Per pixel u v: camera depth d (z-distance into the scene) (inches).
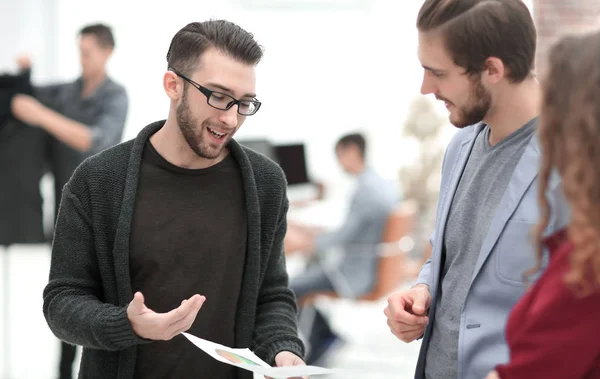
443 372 75.4
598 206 50.3
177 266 80.6
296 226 224.8
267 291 87.6
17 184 177.8
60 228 81.2
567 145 51.3
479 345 71.4
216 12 404.8
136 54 406.0
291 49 402.6
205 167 82.8
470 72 70.3
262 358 82.9
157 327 70.0
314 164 401.4
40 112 174.9
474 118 72.6
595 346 51.6
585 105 50.6
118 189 80.5
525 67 70.0
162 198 81.2
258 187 84.8
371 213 208.5
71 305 77.1
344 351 244.8
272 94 404.2
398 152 394.6
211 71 76.1
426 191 308.7
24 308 282.5
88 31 181.6
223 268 82.2
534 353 53.0
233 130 78.2
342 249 210.1
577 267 49.9
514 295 70.1
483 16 68.8
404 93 395.5
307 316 215.2
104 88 183.8
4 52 401.4
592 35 52.3
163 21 405.4
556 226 67.4
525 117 72.5
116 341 73.0
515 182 71.4
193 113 77.2
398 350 247.1
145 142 82.7
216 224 82.0
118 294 79.5
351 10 397.7
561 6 222.4
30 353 224.8
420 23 71.6
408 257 272.1
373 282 209.3
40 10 402.3
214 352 70.1
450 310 75.8
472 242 74.9
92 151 178.1
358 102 400.2
